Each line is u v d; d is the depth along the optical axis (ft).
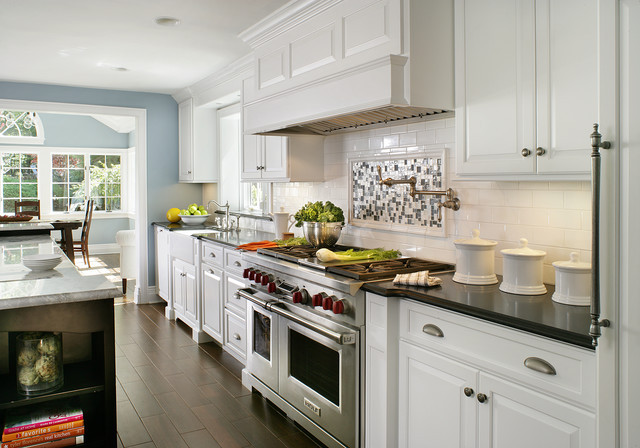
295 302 8.90
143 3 10.18
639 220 4.31
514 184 8.00
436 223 9.38
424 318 6.95
